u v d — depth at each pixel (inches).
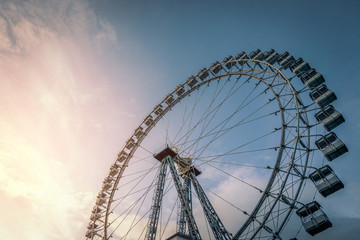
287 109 1354.6
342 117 1229.7
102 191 1961.1
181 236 1112.8
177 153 1716.3
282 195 1112.8
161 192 1518.2
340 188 1131.3
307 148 1273.4
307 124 1347.2
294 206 1086.4
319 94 1358.3
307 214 1100.5
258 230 1062.4
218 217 1348.4
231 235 1251.8
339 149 1176.2
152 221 1375.5
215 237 1284.4
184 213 1397.6
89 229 1802.4
